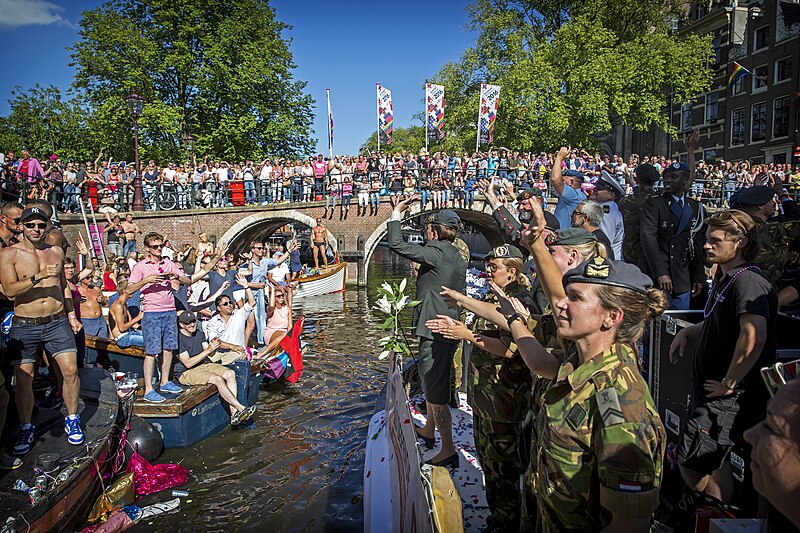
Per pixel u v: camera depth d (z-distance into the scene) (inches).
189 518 198.7
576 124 1015.6
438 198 839.1
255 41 1065.5
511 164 831.1
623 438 62.7
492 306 99.9
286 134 1118.4
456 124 1125.7
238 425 279.4
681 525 103.8
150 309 254.4
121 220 716.0
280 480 226.8
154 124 973.8
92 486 187.2
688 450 103.9
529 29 1069.8
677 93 1036.5
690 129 1183.6
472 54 1121.4
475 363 116.6
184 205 808.9
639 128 1026.1
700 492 104.8
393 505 138.5
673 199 157.5
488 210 844.0
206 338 302.5
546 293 87.7
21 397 184.1
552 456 70.5
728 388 96.4
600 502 65.9
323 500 211.0
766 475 44.9
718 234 102.0
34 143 1264.8
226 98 1042.7
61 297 190.9
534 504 82.6
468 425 171.5
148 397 254.1
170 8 1002.1
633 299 67.5
